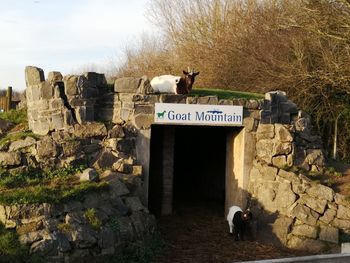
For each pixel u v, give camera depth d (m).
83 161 11.72
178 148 19.72
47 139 11.66
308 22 20.11
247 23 25.38
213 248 11.49
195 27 27.20
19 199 9.29
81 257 9.01
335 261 5.29
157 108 12.61
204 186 18.38
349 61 18.72
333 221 11.51
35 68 12.43
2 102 19.56
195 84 24.14
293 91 20.98
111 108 12.71
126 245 9.95
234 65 23.44
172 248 11.32
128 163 12.02
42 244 8.65
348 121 20.98
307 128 13.60
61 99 12.12
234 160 13.87
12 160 11.21
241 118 13.14
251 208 12.80
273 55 22.11
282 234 11.80
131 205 10.83
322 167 13.16
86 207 9.91
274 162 13.05
